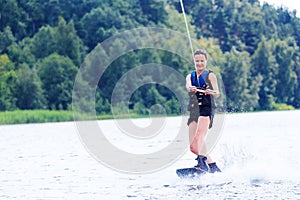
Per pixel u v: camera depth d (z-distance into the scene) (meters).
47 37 136.75
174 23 153.00
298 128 53.94
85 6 146.00
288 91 162.50
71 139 49.16
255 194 19.12
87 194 20.12
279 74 161.75
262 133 46.66
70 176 24.66
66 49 136.50
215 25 165.00
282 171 23.69
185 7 162.00
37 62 135.38
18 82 128.50
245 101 153.38
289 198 18.36
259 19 169.50
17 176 24.98
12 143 45.19
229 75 152.62
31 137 54.00
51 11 145.75
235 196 18.86
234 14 167.62
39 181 23.41
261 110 155.88
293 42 173.12
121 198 19.16
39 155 34.25
